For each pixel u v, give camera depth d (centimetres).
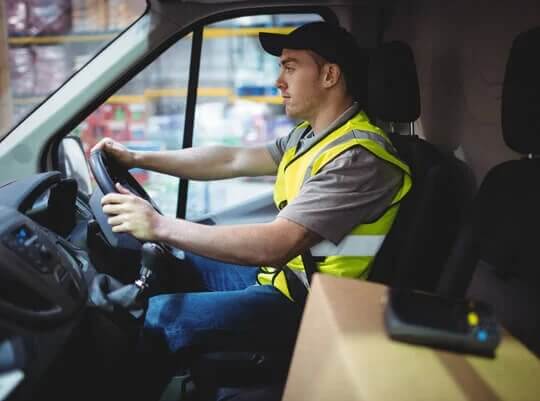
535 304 106
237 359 143
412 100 159
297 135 180
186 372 159
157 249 135
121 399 137
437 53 168
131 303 124
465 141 150
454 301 83
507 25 130
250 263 133
